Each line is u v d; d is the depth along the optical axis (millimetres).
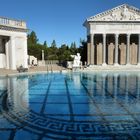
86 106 11820
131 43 55906
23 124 8805
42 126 8570
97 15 50656
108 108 11383
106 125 8672
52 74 32469
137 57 55188
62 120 9328
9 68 35875
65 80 24422
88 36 53938
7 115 10070
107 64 54531
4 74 29062
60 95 15062
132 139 7309
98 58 55531
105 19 50812
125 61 56094
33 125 8680
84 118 9602
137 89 17719
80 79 25562
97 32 51156
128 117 9758
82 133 7848
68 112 10617
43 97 14336
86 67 46438
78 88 18266
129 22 50719
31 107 11633
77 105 12070
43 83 21625
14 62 36000
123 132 7930
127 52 51594
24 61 38469
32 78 26422
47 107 11625
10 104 12312
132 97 14359
